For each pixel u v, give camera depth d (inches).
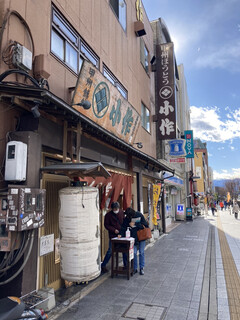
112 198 285.1
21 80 166.9
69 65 236.8
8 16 156.6
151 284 224.7
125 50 403.2
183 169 1048.2
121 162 336.5
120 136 307.4
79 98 208.7
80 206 169.3
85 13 272.4
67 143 206.1
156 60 564.7
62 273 169.3
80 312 169.5
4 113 155.8
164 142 611.2
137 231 257.4
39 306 159.0
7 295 151.1
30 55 168.4
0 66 151.4
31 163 157.2
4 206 142.6
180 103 1079.6
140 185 418.6
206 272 262.5
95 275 171.8
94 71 214.4
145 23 533.6
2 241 142.6
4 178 149.0
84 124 204.8
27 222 143.1
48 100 146.2
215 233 559.2
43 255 180.2
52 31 213.0
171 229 635.5
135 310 173.0
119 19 384.8
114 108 270.7
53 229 197.9
